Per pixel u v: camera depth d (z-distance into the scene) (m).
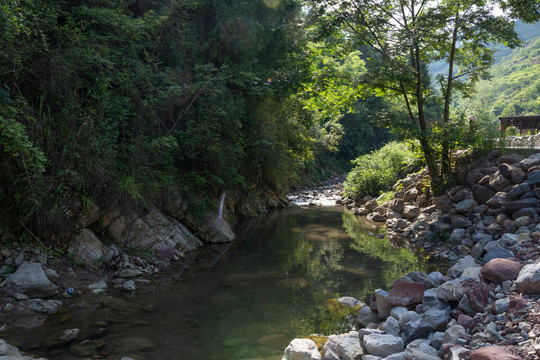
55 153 6.46
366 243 10.57
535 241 6.54
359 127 41.81
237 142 11.12
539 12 10.72
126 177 7.80
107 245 7.40
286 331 5.07
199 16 11.05
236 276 7.44
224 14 11.02
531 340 3.36
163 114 9.44
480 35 11.47
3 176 6.05
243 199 14.97
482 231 8.60
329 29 12.22
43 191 6.21
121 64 8.41
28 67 6.41
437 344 4.02
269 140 12.77
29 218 6.25
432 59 13.14
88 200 6.91
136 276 7.09
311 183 29.72
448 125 11.32
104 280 6.67
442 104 13.12
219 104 10.10
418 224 11.42
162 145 8.67
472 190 10.04
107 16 7.94
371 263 8.47
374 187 18.44
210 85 9.74
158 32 9.80
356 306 5.95
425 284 5.75
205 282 7.03
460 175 11.35
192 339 4.74
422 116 12.13
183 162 10.24
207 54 11.11
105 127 7.36
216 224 10.31
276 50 13.52
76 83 7.06
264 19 12.98
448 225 10.02
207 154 10.06
